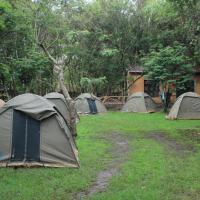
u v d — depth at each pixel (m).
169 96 25.62
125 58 30.08
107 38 29.39
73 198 7.09
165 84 25.58
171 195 7.17
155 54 25.25
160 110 26.36
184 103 21.02
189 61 25.53
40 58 24.41
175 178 8.33
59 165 9.40
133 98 25.92
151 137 14.38
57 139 9.50
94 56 30.03
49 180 8.21
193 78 27.48
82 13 30.02
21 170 9.05
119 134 15.19
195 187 7.66
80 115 23.23
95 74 30.61
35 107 9.53
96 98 25.36
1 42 21.75
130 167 9.38
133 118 21.22
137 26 29.86
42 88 29.06
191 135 14.76
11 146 9.47
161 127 17.28
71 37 27.50
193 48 25.62
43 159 9.44
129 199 6.92
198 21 18.91
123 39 29.89
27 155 9.45
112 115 23.11
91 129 16.53
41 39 26.61
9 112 9.56
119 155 10.98
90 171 9.00
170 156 10.70
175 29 27.86
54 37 27.80
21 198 6.99
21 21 21.92
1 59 22.34
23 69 24.17
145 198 6.96
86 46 29.84
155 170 9.05
